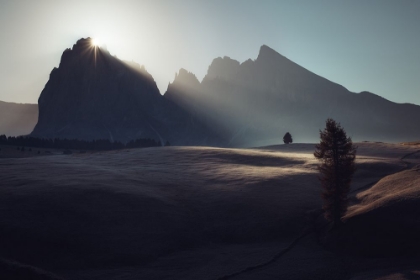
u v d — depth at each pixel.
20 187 50.84
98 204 45.50
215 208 47.19
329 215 39.78
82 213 42.94
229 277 31.78
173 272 33.34
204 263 35.06
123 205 45.78
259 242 40.06
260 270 32.81
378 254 32.97
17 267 29.12
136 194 49.50
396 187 45.75
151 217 43.38
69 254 36.22
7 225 39.12
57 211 43.00
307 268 32.59
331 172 40.38
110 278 32.25
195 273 32.78
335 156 40.62
